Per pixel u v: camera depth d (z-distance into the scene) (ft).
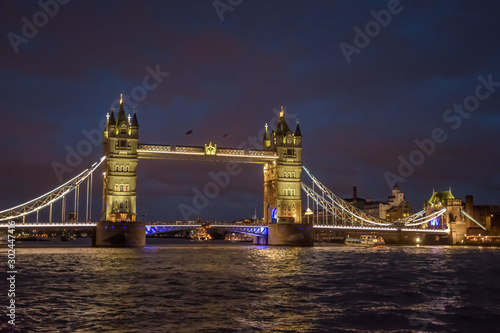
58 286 199.93
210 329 127.65
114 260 340.80
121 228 526.57
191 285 203.92
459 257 413.80
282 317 142.41
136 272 254.47
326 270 276.41
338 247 613.11
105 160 565.53
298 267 293.23
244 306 157.58
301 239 602.85
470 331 131.64
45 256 384.47
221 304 160.35
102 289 191.62
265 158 613.11
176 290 189.67
